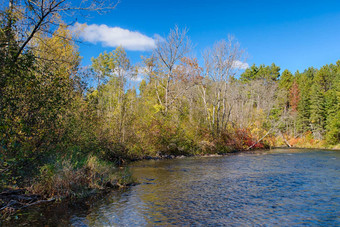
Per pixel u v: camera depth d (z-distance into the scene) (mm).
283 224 6852
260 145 42438
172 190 10688
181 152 28703
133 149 23453
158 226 6648
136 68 33531
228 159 24203
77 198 9156
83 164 11469
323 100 58344
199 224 6812
